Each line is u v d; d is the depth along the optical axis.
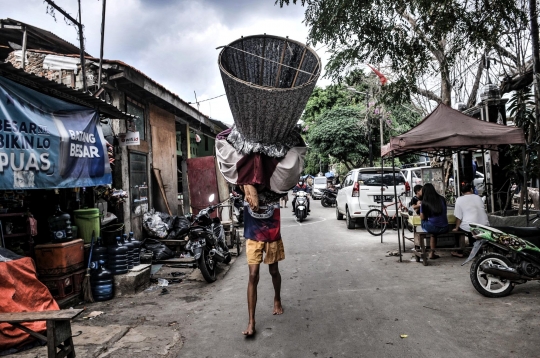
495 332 3.61
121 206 8.16
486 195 8.80
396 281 5.54
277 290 4.40
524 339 3.43
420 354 3.25
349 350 3.39
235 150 3.87
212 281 6.16
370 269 6.35
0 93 4.08
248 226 4.08
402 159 24.83
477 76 10.10
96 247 5.44
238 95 3.40
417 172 13.39
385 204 10.77
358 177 11.14
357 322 4.02
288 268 6.71
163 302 5.15
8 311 3.67
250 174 3.83
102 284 5.29
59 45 9.80
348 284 5.50
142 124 9.64
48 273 4.84
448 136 6.31
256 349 3.53
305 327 3.97
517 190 8.69
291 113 3.52
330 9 6.41
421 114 13.18
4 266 3.74
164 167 10.95
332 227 12.00
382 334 3.69
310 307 4.58
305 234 10.74
